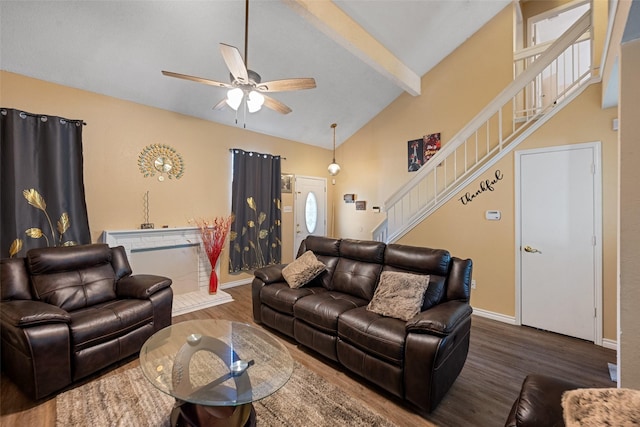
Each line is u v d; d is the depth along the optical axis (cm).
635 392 98
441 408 190
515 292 324
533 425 115
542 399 126
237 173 477
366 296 284
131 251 367
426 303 237
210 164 453
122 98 361
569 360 247
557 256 298
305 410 187
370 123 577
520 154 320
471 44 434
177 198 414
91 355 216
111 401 194
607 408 95
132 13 270
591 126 278
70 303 253
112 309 240
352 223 621
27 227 293
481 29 424
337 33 314
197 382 172
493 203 339
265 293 308
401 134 526
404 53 426
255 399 145
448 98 460
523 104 400
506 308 331
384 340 199
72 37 276
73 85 324
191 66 341
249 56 354
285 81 241
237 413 158
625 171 161
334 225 661
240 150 480
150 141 387
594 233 277
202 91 387
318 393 205
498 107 347
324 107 502
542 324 308
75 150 321
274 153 547
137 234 369
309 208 614
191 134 430
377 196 571
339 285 307
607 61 222
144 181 381
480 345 275
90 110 338
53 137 306
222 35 313
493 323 328
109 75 326
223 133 470
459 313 205
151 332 261
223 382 160
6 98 287
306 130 559
